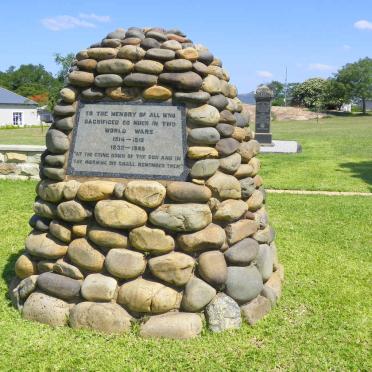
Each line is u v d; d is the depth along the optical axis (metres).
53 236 4.00
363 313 4.09
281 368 3.22
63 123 4.06
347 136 24.23
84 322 3.64
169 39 4.02
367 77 57.09
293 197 9.24
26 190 9.16
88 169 3.99
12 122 48.72
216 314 3.65
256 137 19.81
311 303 4.25
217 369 3.17
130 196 3.71
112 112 3.99
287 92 68.38
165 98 3.89
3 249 5.71
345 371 3.21
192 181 3.78
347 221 7.28
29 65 74.19
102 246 3.80
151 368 3.18
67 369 3.17
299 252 5.74
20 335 3.57
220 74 4.05
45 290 3.85
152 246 3.66
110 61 3.90
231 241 3.85
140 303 3.59
